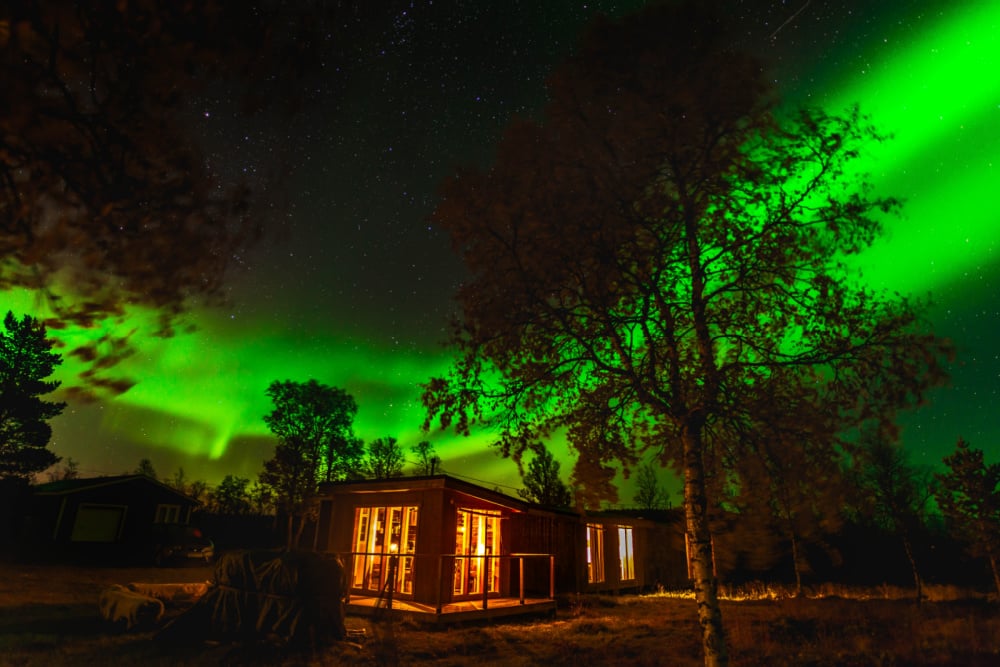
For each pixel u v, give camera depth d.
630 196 6.56
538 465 28.00
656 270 7.12
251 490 40.16
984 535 20.27
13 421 29.27
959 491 21.00
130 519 26.20
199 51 2.30
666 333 6.96
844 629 13.09
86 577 18.17
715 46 6.63
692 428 6.89
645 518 29.59
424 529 13.69
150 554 26.36
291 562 9.64
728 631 12.54
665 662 9.62
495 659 9.46
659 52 6.65
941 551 26.92
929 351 5.73
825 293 6.21
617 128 6.70
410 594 13.52
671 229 7.15
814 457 5.98
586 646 10.88
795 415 6.03
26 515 25.06
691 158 6.70
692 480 6.75
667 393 6.95
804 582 26.53
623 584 23.73
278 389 40.28
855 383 6.09
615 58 6.78
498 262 6.79
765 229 6.72
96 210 2.41
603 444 7.32
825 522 6.25
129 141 2.36
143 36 2.16
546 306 6.77
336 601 9.82
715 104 6.29
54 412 30.70
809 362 6.35
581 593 20.14
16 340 29.25
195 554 25.12
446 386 7.01
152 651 8.26
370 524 14.91
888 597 21.30
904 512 21.98
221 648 8.59
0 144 2.15
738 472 6.84
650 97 6.48
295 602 9.30
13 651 7.88
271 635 9.06
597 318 6.91
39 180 2.28
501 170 6.83
